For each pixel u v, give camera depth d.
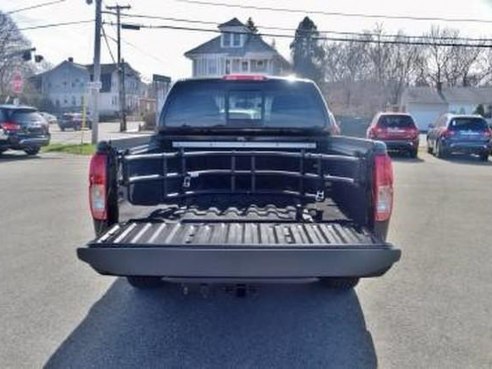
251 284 3.80
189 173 5.09
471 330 4.31
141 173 4.94
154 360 3.76
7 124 18.44
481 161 19.62
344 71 77.62
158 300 4.93
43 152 21.02
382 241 3.68
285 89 5.97
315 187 4.98
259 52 53.31
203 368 3.64
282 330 4.29
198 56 54.22
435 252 6.64
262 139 5.65
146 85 89.31
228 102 6.00
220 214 4.42
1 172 14.68
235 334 4.21
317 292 5.15
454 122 20.19
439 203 10.28
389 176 4.06
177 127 6.02
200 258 3.50
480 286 5.38
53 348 3.95
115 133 40.88
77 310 4.68
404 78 81.31
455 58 84.62
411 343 4.06
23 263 6.07
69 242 7.02
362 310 4.72
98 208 4.18
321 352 3.90
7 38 61.19
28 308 4.73
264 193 5.07
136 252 3.53
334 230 3.96
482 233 7.72
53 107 85.12
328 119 5.99
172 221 4.21
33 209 9.30
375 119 21.73
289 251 3.48
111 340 4.09
